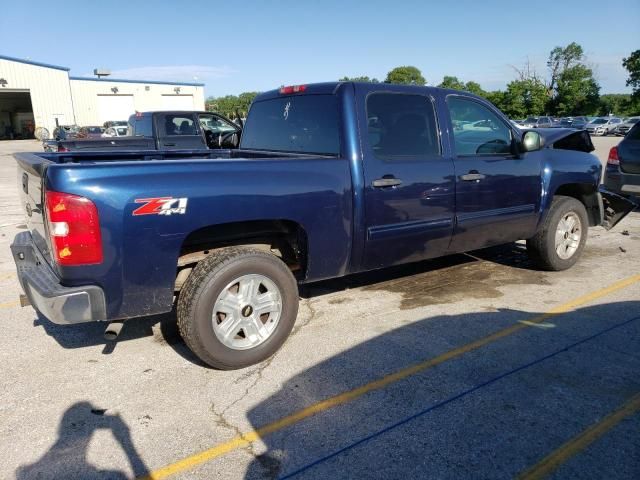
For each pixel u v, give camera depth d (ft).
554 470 8.40
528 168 16.76
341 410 10.12
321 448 9.00
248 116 17.04
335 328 13.97
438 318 14.56
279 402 10.43
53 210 9.50
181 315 11.11
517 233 17.12
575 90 243.81
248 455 8.84
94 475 8.38
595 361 11.96
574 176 18.07
